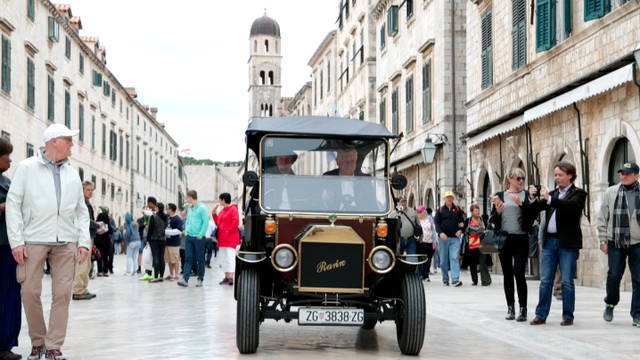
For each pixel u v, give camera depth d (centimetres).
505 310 1285
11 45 3216
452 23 2905
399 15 3662
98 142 5288
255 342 852
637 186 1080
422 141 3194
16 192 785
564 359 855
